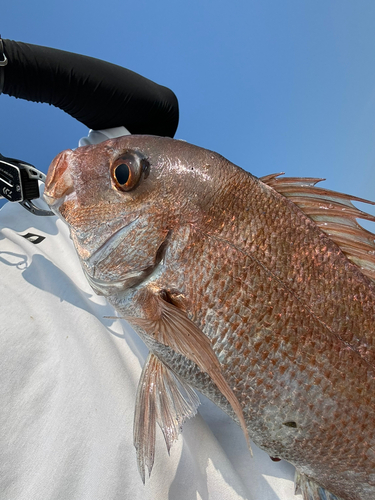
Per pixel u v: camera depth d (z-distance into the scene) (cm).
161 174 33
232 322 33
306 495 40
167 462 40
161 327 34
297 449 36
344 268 35
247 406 35
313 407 34
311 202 37
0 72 47
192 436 43
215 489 40
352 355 34
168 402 41
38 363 42
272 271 33
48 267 53
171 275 34
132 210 33
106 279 34
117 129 60
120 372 45
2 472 35
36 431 38
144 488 37
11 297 47
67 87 52
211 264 33
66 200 33
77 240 34
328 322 34
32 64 48
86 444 38
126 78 56
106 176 33
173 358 37
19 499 34
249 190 34
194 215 33
